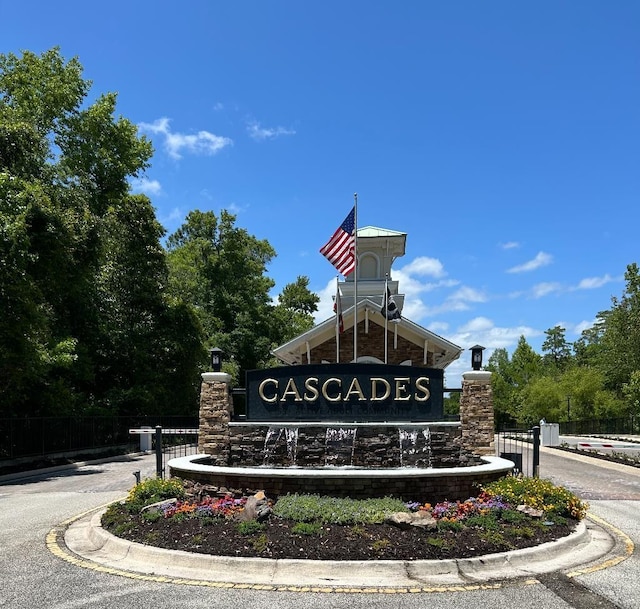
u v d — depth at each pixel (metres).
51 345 22.30
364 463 11.59
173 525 8.08
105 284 30.34
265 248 55.19
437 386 12.66
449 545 7.20
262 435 12.20
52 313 25.09
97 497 13.06
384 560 6.78
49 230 20.47
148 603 5.80
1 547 8.30
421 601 5.85
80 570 6.96
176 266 41.16
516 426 57.41
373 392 12.45
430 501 9.45
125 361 30.69
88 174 31.00
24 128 20.84
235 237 47.81
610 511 11.23
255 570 6.66
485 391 12.30
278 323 51.47
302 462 11.77
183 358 33.03
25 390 21.67
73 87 29.64
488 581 6.47
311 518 7.93
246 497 9.45
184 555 7.01
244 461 12.19
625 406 43.34
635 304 46.16
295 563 6.66
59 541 8.59
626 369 45.50
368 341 21.69
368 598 5.92
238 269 48.16
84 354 26.48
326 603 5.78
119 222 31.30
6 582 6.55
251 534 7.50
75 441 23.70
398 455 11.63
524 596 6.01
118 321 30.64
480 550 7.19
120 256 31.36
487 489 9.70
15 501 12.77
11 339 18.52
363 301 20.58
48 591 6.20
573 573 6.80
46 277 21.36
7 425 19.75
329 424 11.80
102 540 8.04
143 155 34.12
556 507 8.99
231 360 41.56
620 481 15.77
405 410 12.47
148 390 30.25
